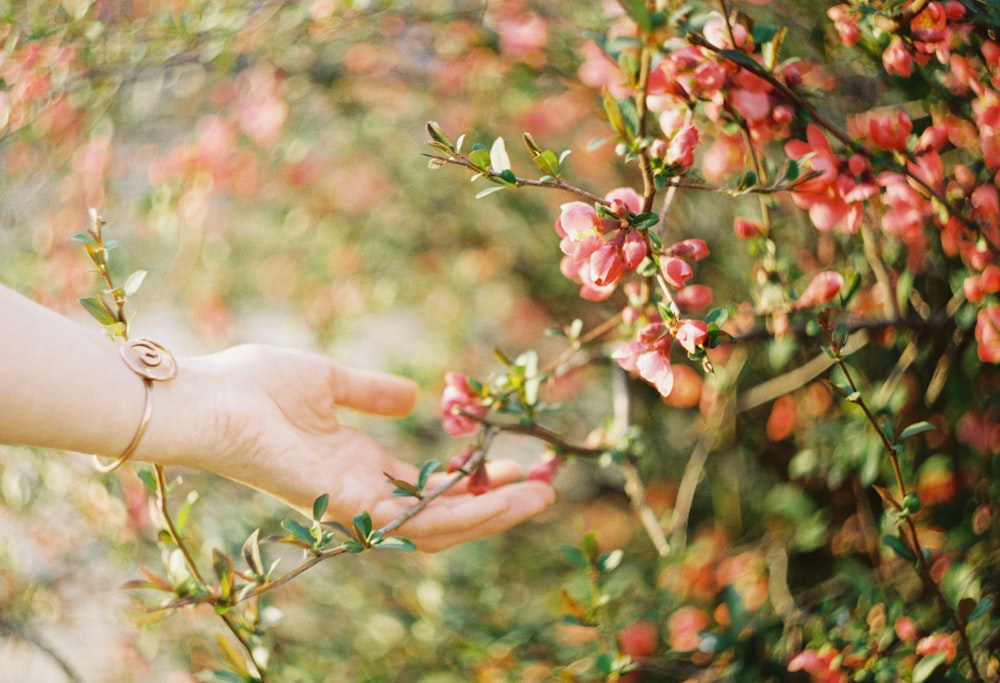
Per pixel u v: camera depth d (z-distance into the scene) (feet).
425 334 5.32
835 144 2.81
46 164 3.72
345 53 3.67
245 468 2.60
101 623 3.85
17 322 2.42
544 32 3.33
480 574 3.95
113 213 3.99
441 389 4.62
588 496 4.66
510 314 4.96
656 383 2.45
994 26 2.54
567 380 4.17
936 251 3.06
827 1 2.83
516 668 3.37
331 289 4.84
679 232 3.71
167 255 4.33
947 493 3.32
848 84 2.99
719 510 3.92
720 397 3.43
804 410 3.56
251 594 2.47
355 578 3.97
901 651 2.92
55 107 3.56
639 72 2.39
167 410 2.52
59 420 2.43
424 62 3.67
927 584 3.15
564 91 3.76
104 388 2.47
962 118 2.73
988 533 3.16
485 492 2.65
